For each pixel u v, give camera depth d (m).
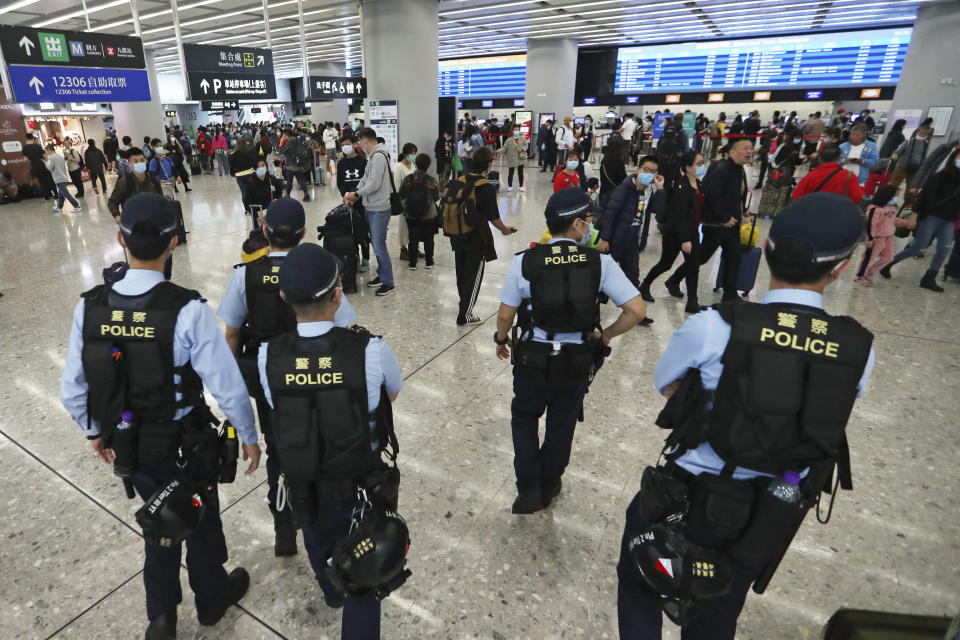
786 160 7.61
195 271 6.09
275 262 2.03
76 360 1.46
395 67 10.95
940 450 2.93
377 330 4.50
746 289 5.19
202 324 1.49
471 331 4.52
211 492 1.62
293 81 37.31
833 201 1.16
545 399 2.22
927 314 4.89
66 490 2.58
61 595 2.01
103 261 6.50
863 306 5.09
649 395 3.51
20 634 1.85
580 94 24.34
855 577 2.12
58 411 3.25
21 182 11.62
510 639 1.86
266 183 7.23
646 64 22.70
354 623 1.48
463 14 13.63
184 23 13.92
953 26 12.36
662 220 4.62
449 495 2.57
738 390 1.17
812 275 1.18
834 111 20.34
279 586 2.07
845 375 1.13
